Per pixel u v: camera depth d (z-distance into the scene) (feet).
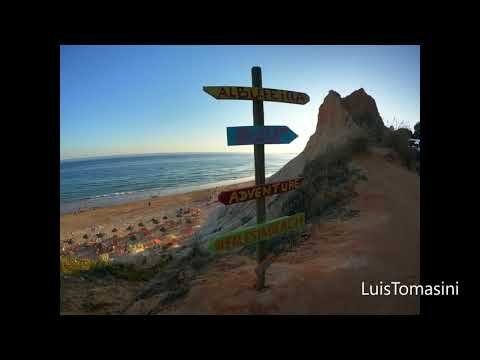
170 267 27.63
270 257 19.40
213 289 16.61
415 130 56.49
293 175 55.31
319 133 60.29
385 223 21.01
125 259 32.78
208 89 13.01
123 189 237.04
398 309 12.80
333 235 20.51
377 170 33.91
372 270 15.56
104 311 19.51
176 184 255.29
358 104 59.41
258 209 14.78
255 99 14.21
